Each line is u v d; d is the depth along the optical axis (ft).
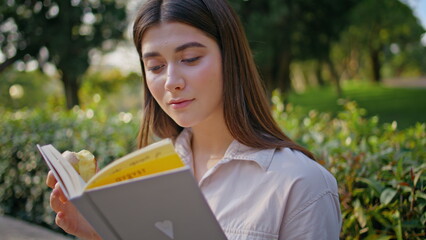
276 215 4.06
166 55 4.15
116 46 56.80
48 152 4.09
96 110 14.70
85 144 11.34
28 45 54.54
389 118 54.03
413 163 6.69
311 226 3.96
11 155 13.93
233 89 4.36
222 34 4.27
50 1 53.31
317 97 78.79
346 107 11.76
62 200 4.34
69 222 4.49
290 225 4.03
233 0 43.96
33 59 55.72
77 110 16.10
